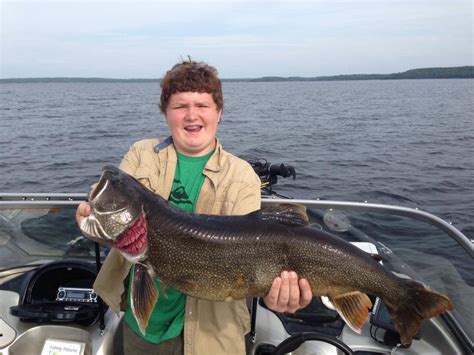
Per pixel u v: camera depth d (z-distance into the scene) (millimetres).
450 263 3475
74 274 3420
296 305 2547
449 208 9930
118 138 20172
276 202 4023
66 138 20047
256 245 2531
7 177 12305
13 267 3844
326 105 47750
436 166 14109
